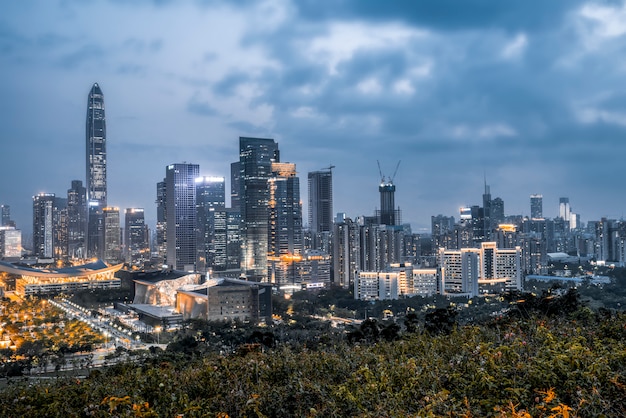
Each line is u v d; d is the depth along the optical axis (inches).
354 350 658.2
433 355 557.0
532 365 454.9
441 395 400.5
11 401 594.9
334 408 432.8
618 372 437.1
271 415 474.6
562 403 397.4
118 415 472.7
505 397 421.7
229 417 456.4
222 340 3646.7
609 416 378.6
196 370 604.1
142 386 545.6
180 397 479.5
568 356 452.1
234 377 547.5
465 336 645.9
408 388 444.1
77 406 544.1
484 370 441.4
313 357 618.8
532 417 388.2
